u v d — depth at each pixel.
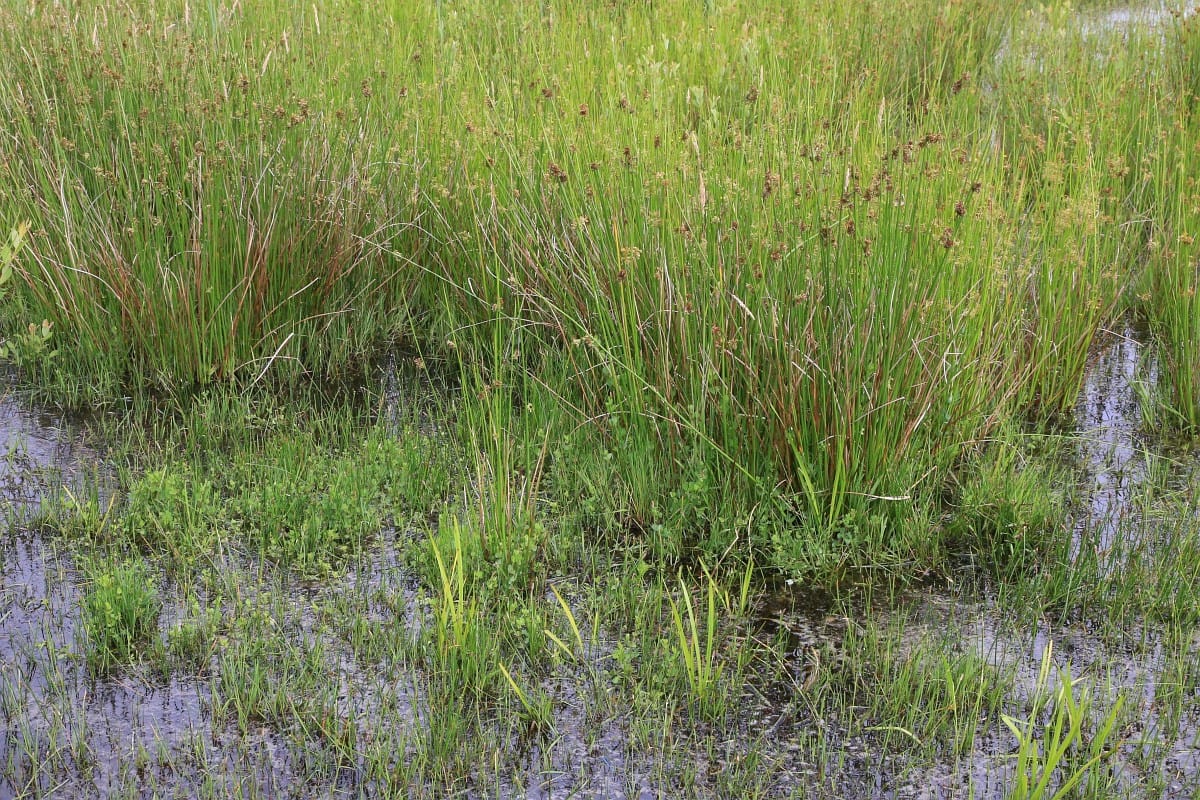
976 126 5.20
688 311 3.99
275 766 2.84
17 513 3.89
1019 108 7.00
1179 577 3.55
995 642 3.30
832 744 2.94
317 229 5.15
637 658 3.25
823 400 3.76
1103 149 5.85
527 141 4.88
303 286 5.13
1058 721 2.58
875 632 3.27
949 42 7.79
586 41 5.99
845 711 3.05
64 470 4.20
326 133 5.27
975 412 4.20
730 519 3.82
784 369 3.81
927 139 4.08
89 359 4.86
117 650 3.22
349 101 5.43
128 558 3.59
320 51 5.93
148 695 3.07
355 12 6.93
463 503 3.99
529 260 4.72
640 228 4.26
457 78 5.75
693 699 3.06
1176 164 5.55
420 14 7.12
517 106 5.19
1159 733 2.94
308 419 4.64
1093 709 3.02
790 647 3.33
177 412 4.68
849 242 3.85
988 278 4.17
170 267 4.84
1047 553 3.71
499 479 3.75
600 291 4.22
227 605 3.44
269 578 3.59
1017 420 4.59
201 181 4.82
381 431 4.45
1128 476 4.25
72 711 3.00
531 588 3.58
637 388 4.02
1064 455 4.40
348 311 5.27
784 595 3.58
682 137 4.37
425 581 3.57
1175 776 2.79
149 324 4.86
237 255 4.88
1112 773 2.81
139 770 2.82
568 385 4.54
